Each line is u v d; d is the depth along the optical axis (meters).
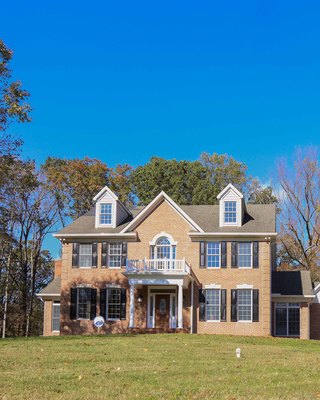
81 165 66.50
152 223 44.66
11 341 30.59
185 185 69.25
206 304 43.03
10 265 56.88
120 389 14.91
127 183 70.44
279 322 43.59
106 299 44.12
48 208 58.84
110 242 44.91
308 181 61.41
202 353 24.94
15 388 15.06
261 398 13.65
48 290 47.19
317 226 60.69
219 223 44.38
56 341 30.41
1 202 48.84
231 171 72.25
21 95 36.44
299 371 19.03
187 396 13.96
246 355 24.55
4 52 36.06
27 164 44.09
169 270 42.12
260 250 43.12
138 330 42.34
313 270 59.94
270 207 46.03
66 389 14.95
